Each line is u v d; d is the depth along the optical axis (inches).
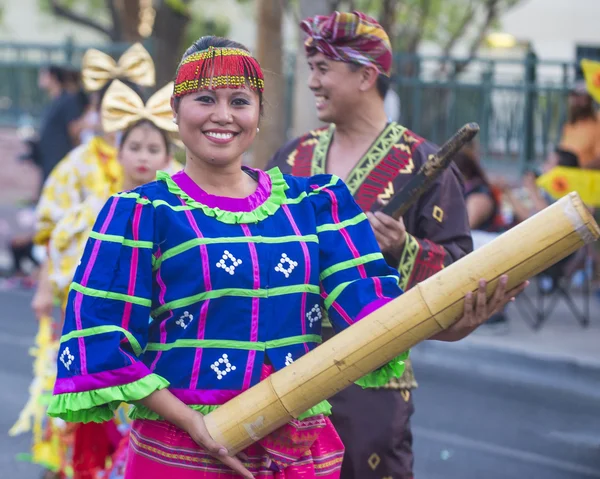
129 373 133.7
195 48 140.6
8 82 812.6
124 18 753.6
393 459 193.6
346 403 190.2
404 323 132.5
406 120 616.4
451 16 828.6
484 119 607.8
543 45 731.4
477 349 432.8
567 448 322.3
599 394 382.9
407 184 187.6
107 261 136.9
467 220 201.3
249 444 136.3
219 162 139.7
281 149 214.4
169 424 138.9
